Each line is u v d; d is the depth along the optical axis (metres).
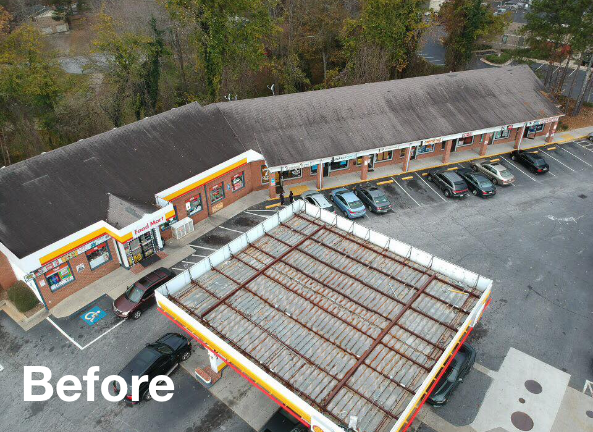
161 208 26.38
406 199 33.41
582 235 29.84
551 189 34.91
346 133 34.09
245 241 22.09
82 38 59.91
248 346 17.16
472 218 31.44
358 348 16.98
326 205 30.17
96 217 25.19
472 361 20.22
